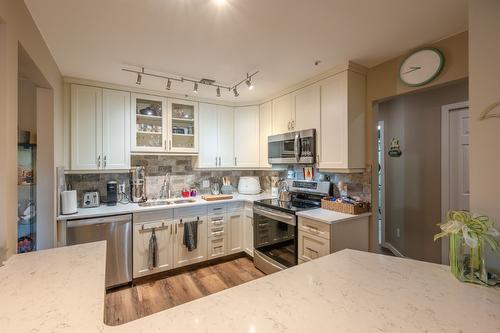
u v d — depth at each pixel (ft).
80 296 2.91
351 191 8.58
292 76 8.67
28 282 3.24
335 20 5.38
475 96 3.67
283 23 5.47
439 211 8.80
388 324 2.36
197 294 8.13
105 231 8.13
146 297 7.92
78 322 2.42
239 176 13.32
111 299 7.80
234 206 10.91
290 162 9.48
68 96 8.54
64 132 8.48
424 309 2.60
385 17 5.29
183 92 10.41
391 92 7.36
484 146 3.59
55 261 3.92
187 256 9.74
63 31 5.64
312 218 7.40
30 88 6.76
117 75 8.46
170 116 10.49
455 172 8.36
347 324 2.35
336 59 7.38
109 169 9.25
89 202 8.92
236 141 12.03
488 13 3.54
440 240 8.79
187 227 9.56
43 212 6.66
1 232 3.69
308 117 8.91
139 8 4.87
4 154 3.70
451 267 3.41
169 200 10.71
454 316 2.49
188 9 4.93
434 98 8.92
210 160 11.45
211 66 7.79
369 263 3.79
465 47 5.85
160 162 11.17
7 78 3.73
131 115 9.67
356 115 7.79
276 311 2.56
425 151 9.29
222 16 5.19
